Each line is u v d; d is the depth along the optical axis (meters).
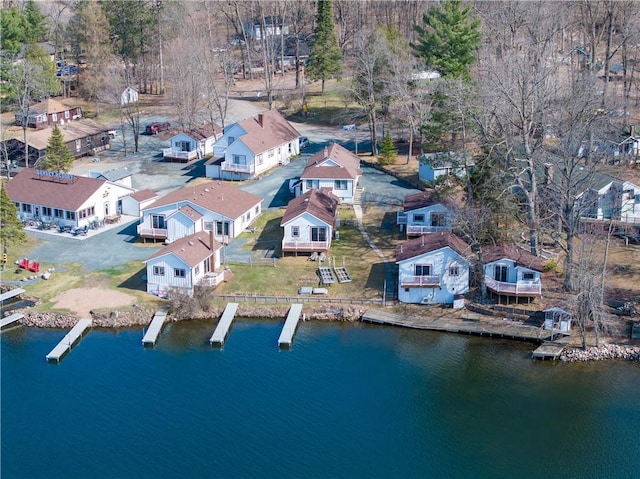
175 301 65.38
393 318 64.19
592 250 64.56
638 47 103.81
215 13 152.62
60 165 92.75
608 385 56.12
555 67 83.94
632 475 47.94
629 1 104.25
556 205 70.00
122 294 68.19
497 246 67.44
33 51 126.69
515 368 58.28
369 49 101.12
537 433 51.62
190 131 104.44
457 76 93.81
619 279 66.81
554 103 86.50
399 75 95.69
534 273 63.84
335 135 112.25
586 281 59.16
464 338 62.12
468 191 72.38
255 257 73.44
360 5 148.38
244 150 94.25
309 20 154.62
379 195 87.94
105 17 129.88
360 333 63.12
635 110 100.62
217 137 105.88
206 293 66.00
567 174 67.81
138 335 63.59
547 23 109.69
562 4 117.81
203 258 68.25
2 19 124.50
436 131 87.81
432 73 101.38
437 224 75.56
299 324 64.50
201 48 113.56
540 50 95.94
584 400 54.59
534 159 71.62
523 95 68.81
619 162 84.62
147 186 93.50
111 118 123.50
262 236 78.12
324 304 65.94
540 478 47.66
